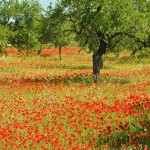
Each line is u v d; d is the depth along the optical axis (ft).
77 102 55.83
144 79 89.66
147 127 40.27
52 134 38.75
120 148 33.53
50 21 86.94
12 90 70.85
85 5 79.41
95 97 62.03
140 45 90.22
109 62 151.84
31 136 37.17
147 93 67.00
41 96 64.08
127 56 174.91
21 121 46.37
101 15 75.31
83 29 84.48
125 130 38.52
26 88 73.05
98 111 47.85
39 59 170.19
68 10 83.46
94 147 35.27
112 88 72.08
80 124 42.86
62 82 82.53
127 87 72.54
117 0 75.77
